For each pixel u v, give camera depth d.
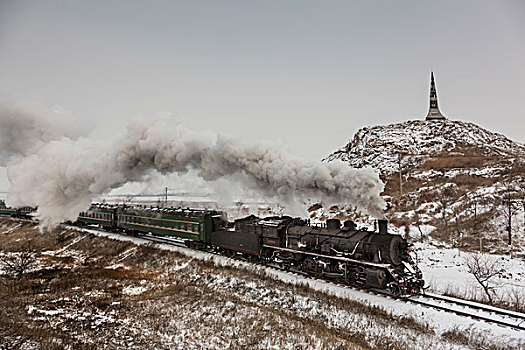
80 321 13.44
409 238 26.95
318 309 13.67
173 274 20.19
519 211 27.12
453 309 12.73
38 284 18.88
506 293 14.91
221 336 11.92
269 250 20.00
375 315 12.75
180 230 26.12
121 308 14.95
